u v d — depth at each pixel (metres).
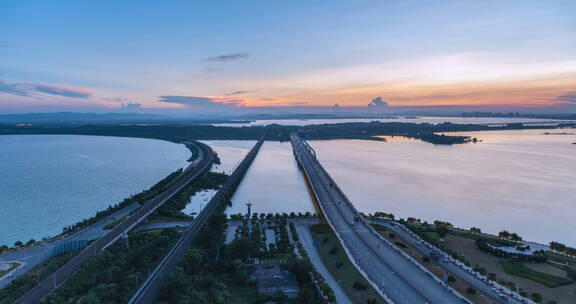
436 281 144.25
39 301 127.94
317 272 146.88
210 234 187.50
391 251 175.25
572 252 172.12
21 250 185.12
